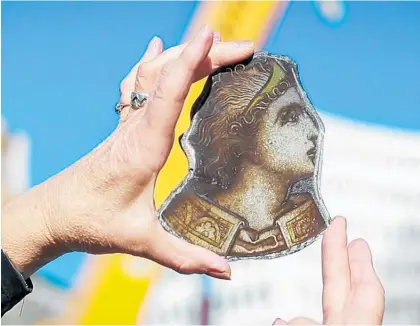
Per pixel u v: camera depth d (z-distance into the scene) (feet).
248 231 3.76
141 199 3.45
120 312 7.79
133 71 3.98
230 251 3.74
